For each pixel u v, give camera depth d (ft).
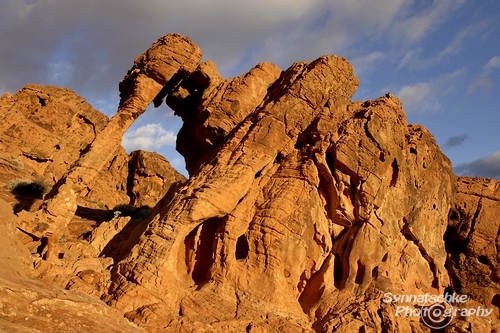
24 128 141.38
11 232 54.75
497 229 88.43
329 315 66.59
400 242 78.64
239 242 70.08
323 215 74.18
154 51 78.79
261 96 83.76
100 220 105.40
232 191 68.18
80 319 40.37
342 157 73.92
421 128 86.84
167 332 54.19
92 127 164.04
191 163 94.63
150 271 60.59
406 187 80.33
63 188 63.62
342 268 73.36
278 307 64.03
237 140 75.05
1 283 37.88
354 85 82.79
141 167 172.65
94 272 61.31
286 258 68.59
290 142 76.33
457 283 86.07
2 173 118.73
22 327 34.83
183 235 64.90
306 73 78.23
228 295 63.98
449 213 92.43
